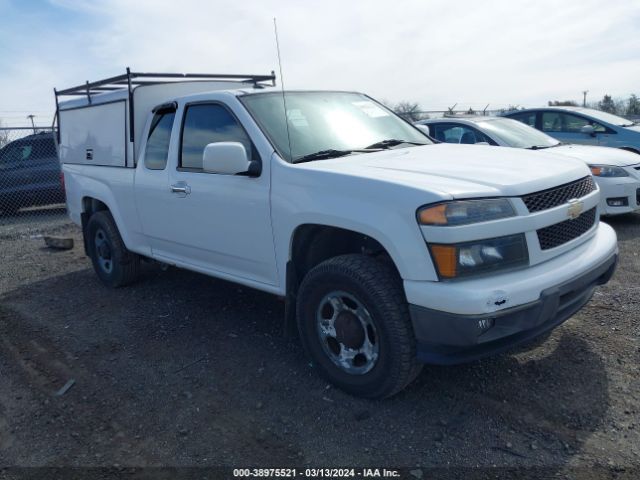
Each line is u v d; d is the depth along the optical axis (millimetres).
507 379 3480
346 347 3354
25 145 12281
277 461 2867
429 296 2832
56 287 6125
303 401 3406
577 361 3637
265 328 4547
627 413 3055
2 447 3158
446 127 8570
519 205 2969
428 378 3555
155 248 5027
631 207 7148
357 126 4391
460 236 2791
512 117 10641
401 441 2957
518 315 2869
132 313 5082
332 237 3684
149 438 3141
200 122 4355
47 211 12742
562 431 2945
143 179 4871
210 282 5828
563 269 3066
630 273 5277
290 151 3766
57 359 4234
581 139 9695
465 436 2961
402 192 2947
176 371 3904
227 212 4000
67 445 3131
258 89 4328
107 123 5441
